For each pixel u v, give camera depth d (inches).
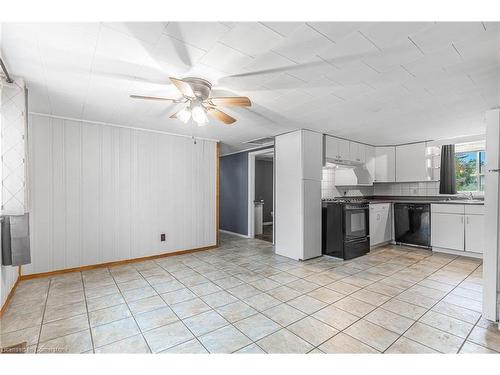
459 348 69.8
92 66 78.7
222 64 76.9
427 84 90.1
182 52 70.4
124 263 151.6
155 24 58.4
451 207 166.4
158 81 89.5
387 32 61.3
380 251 177.6
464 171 187.0
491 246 84.2
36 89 96.9
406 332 77.6
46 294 105.9
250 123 143.6
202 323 83.1
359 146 194.4
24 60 75.0
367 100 106.0
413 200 204.2
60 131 133.3
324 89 94.8
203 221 187.5
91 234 141.5
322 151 167.8
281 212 169.2
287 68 79.3
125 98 106.8
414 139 183.5
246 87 93.7
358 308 93.1
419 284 116.1
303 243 154.2
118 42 65.7
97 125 144.3
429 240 177.0
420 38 63.5
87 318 86.4
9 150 85.2
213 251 182.2
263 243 209.5
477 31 60.3
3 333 77.5
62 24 58.1
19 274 119.5
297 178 157.5
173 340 73.8
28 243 89.6
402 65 77.2
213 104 90.1
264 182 311.0
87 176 140.8
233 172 253.6
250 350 69.1
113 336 75.9
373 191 230.5
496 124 84.2
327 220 165.0
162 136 168.2
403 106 113.0
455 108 115.1
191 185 181.5
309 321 84.1
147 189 161.6
